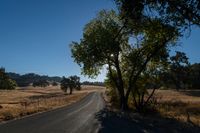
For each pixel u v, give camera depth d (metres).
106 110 40.00
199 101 67.62
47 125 20.50
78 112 34.62
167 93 110.69
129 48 45.56
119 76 46.06
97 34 43.31
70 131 17.58
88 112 35.12
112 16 43.72
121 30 42.81
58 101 65.50
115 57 45.16
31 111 32.78
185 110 48.62
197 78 127.06
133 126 21.06
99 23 44.41
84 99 84.81
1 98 100.25
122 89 46.25
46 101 65.25
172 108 51.97
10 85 151.00
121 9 21.72
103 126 20.62
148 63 46.25
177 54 43.66
